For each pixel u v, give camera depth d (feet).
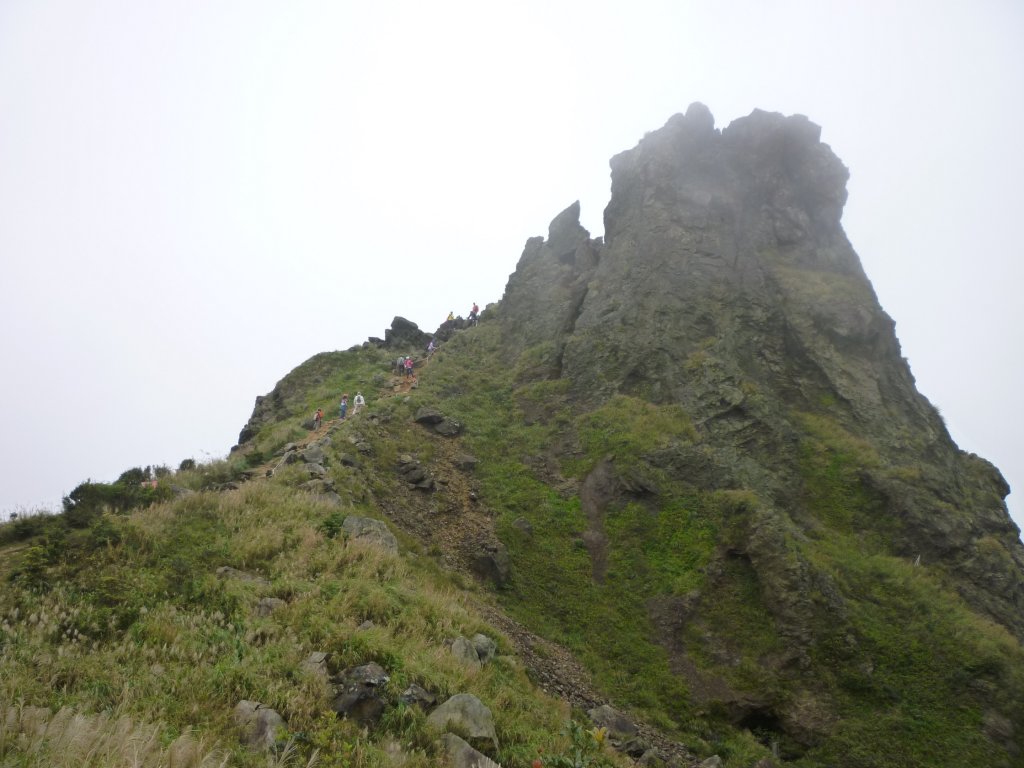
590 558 59.72
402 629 35.35
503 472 71.26
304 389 113.39
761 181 107.65
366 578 40.42
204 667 26.55
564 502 66.39
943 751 44.27
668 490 64.59
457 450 74.54
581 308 97.19
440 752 25.08
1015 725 45.83
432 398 85.25
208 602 33.04
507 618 49.37
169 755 19.54
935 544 64.39
